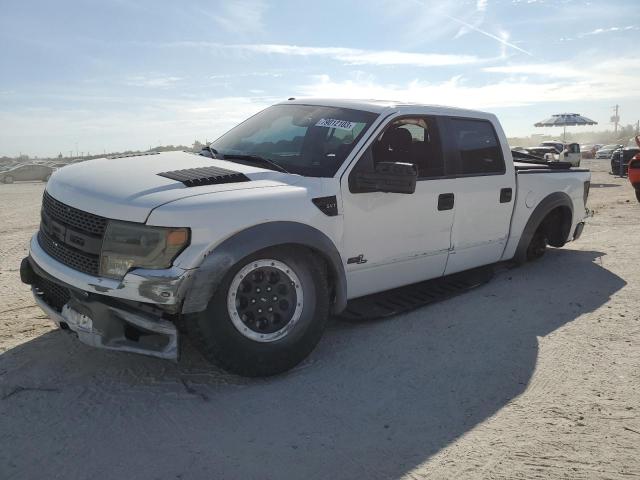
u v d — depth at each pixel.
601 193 14.86
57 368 3.66
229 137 4.91
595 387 3.50
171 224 3.14
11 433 2.90
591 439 2.91
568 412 3.20
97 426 2.99
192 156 4.32
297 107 4.89
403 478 2.59
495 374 3.69
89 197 3.40
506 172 5.52
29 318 4.61
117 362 3.76
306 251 3.68
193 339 3.34
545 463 2.71
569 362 3.88
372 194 4.19
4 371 3.60
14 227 10.87
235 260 3.27
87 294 3.28
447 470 2.65
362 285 4.32
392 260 4.46
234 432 2.96
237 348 3.39
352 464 2.70
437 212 4.76
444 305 5.05
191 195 3.32
